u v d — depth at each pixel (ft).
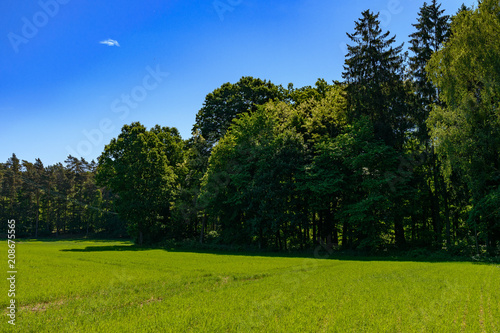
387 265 102.89
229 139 190.80
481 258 117.29
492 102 119.75
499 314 43.34
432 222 163.43
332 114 172.35
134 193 196.75
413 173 149.18
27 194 342.03
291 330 37.50
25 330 37.83
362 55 163.12
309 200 154.61
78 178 368.48
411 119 151.33
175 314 44.16
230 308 47.50
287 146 167.02
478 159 115.55
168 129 249.55
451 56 123.75
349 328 37.83
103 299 54.49
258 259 123.24
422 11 155.84
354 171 148.77
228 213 184.75
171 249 182.09
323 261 116.47
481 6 119.75
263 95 234.99
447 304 49.32
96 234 336.90
